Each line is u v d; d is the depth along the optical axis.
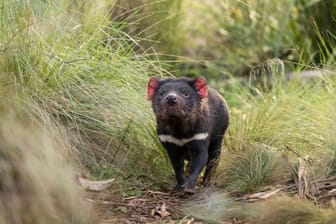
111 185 9.81
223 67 17.75
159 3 15.08
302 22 16.98
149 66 12.38
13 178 7.45
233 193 9.84
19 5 11.11
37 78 10.48
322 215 8.21
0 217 7.25
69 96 10.59
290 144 11.19
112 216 8.99
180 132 10.02
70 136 10.38
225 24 18.55
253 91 15.34
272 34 18.00
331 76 12.90
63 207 7.75
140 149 10.81
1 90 9.37
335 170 10.12
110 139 10.71
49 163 7.87
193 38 18.42
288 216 8.26
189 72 17.58
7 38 10.73
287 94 12.73
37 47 10.80
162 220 9.02
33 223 7.39
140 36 14.67
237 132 11.44
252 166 10.09
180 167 10.23
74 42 11.53
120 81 11.33
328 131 10.91
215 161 10.64
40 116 9.90
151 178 10.45
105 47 11.67
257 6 18.38
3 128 7.62
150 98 10.18
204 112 10.10
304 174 9.52
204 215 9.00
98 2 12.57
